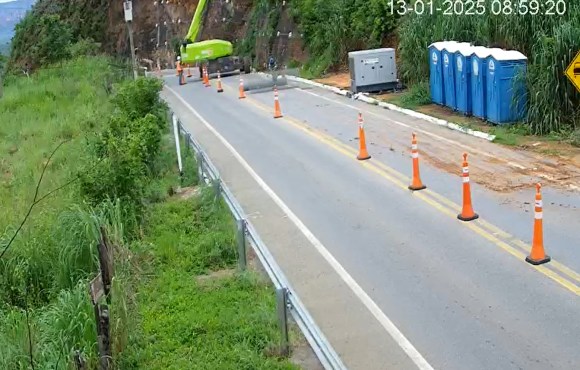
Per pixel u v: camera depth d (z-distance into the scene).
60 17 55.62
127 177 12.39
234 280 9.66
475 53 18.69
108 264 8.38
